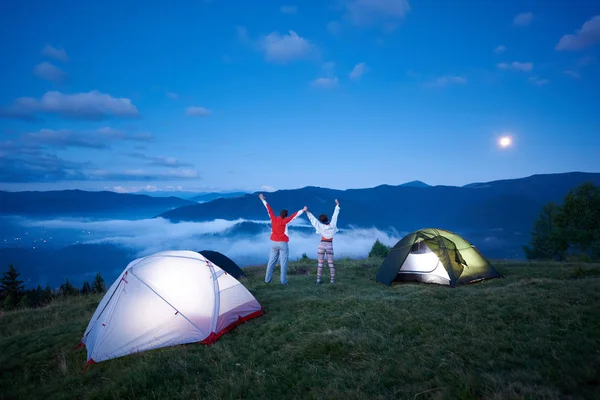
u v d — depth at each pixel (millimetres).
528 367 4469
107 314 7508
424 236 12211
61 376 6711
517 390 3859
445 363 4871
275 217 12453
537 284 9391
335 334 6457
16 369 7387
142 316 7465
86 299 16406
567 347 4961
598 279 9273
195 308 7766
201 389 5133
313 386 4812
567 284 8992
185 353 6645
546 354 4824
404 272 12375
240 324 8219
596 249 32531
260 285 12602
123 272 8086
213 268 8672
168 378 5645
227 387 5078
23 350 8406
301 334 6879
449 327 6449
